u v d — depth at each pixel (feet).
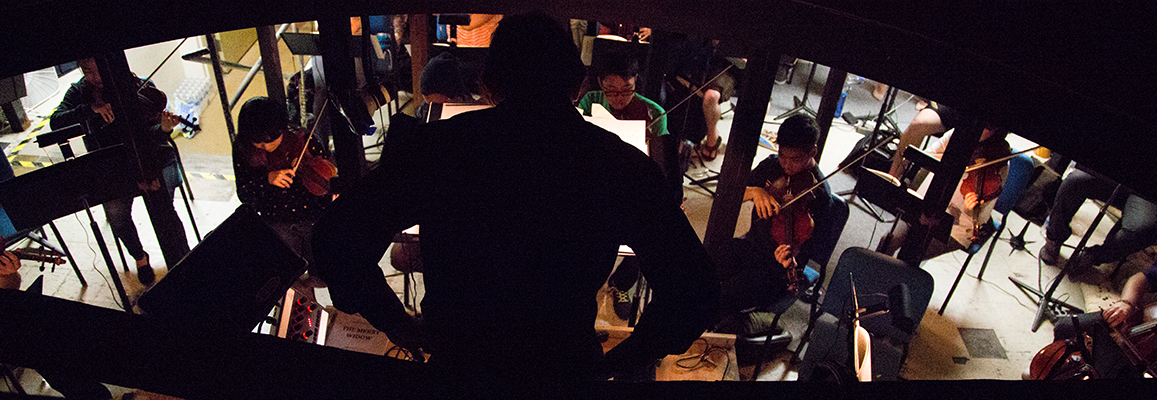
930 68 3.44
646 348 3.12
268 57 11.75
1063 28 2.98
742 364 11.37
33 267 12.55
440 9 4.16
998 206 12.96
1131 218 12.81
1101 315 10.52
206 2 3.53
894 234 11.32
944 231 8.66
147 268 12.42
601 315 11.02
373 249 3.10
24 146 16.58
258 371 1.71
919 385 1.66
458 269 3.19
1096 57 2.94
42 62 3.28
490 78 2.95
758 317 11.76
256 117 9.21
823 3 3.61
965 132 7.62
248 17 3.73
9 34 3.14
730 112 20.07
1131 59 2.85
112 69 8.09
